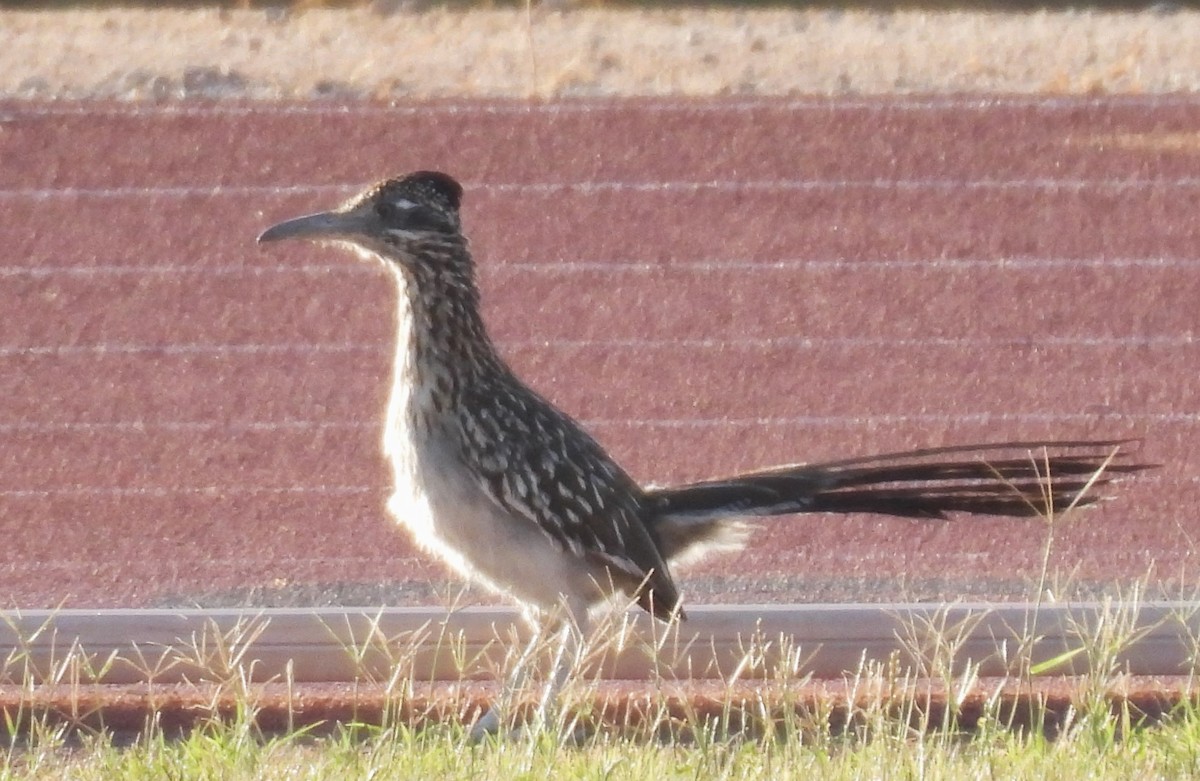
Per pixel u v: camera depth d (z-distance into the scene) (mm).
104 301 22203
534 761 9227
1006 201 26469
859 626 11039
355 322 21422
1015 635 10805
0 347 20609
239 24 43719
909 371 19656
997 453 16984
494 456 10898
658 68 37500
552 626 11078
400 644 11031
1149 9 46562
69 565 14664
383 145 29953
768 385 19250
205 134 30406
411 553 14836
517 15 45125
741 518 11469
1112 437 17625
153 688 11047
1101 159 28734
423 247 11094
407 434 11141
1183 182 27359
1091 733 9656
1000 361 19953
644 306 22000
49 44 40000
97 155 29062
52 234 24969
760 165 28672
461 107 32562
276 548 15008
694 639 11109
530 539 11000
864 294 22438
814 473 11422
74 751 10484
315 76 36156
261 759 9383
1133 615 10688
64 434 17953
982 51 39719
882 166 28562
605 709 10711
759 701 10359
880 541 14898
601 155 29234
